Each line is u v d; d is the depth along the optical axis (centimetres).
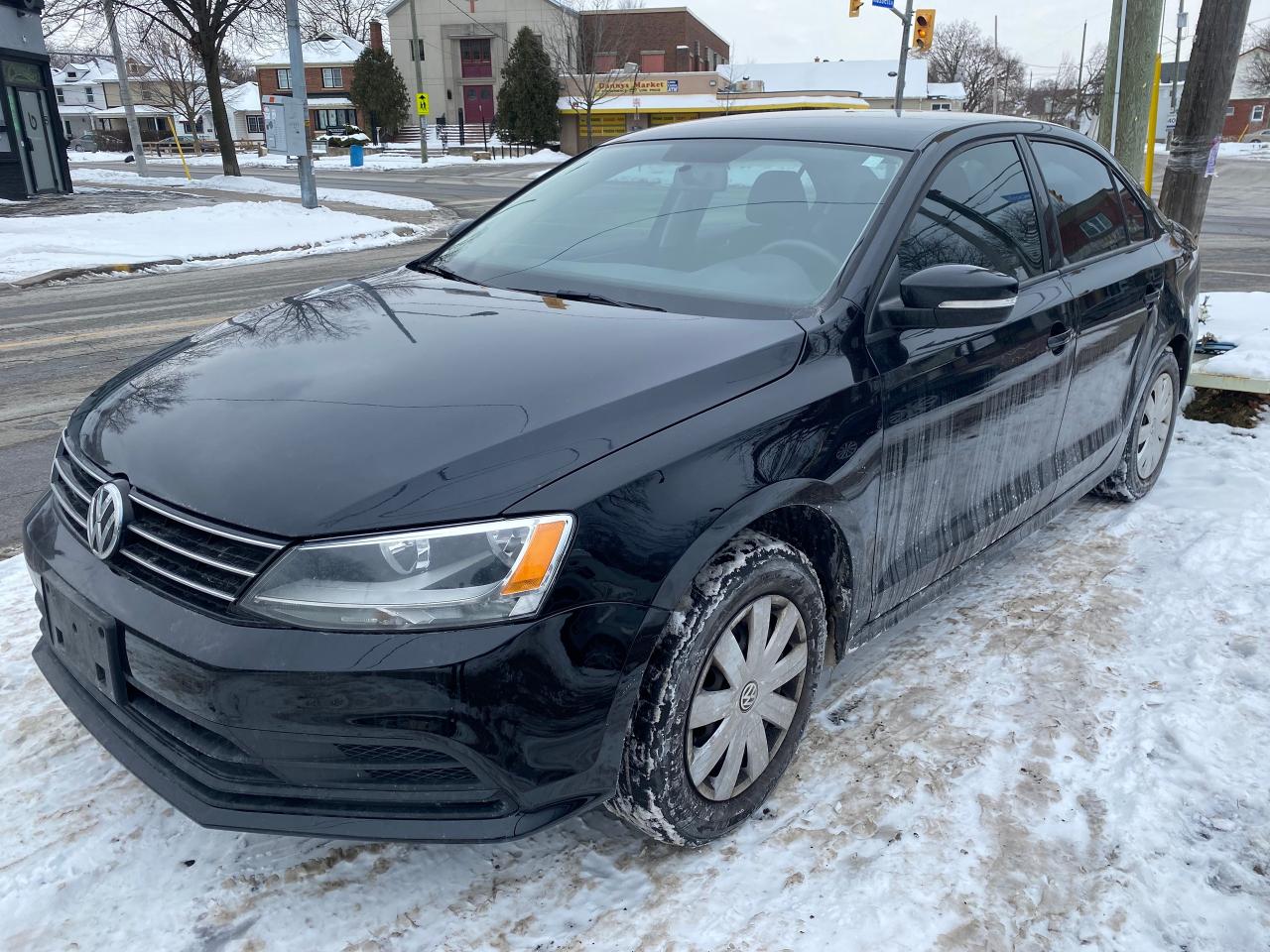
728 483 209
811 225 279
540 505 186
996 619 333
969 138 312
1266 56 7600
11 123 2123
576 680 189
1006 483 315
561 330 245
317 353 241
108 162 4991
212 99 2941
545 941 203
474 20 6031
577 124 5681
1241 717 276
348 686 179
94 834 231
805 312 252
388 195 2559
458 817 191
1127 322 366
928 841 230
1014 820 237
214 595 188
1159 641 319
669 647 203
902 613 284
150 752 207
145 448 212
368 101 6003
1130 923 208
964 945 202
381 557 181
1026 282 316
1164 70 8100
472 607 181
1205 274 1163
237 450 202
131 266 1302
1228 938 204
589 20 5459
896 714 279
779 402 225
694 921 208
